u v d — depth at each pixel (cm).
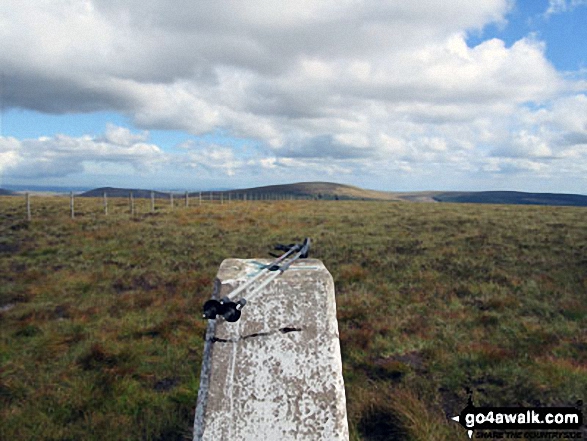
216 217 2320
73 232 1723
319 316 237
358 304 794
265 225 2011
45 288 923
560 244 1452
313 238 1628
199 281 959
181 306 784
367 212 2802
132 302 813
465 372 508
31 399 440
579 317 728
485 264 1149
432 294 870
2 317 730
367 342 603
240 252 1353
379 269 1105
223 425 220
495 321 702
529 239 1564
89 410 415
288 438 221
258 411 223
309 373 229
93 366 523
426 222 2169
